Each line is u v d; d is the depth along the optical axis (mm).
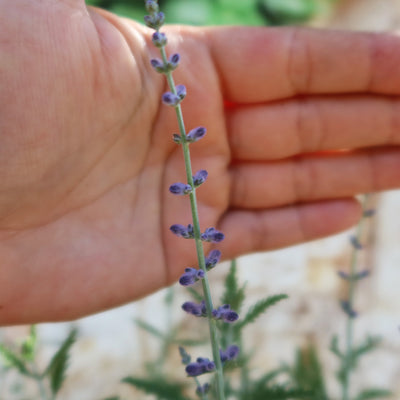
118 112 318
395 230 477
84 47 308
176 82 330
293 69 339
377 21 633
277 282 462
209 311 263
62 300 325
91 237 327
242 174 353
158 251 336
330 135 350
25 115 303
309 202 360
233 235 354
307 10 678
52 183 314
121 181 329
